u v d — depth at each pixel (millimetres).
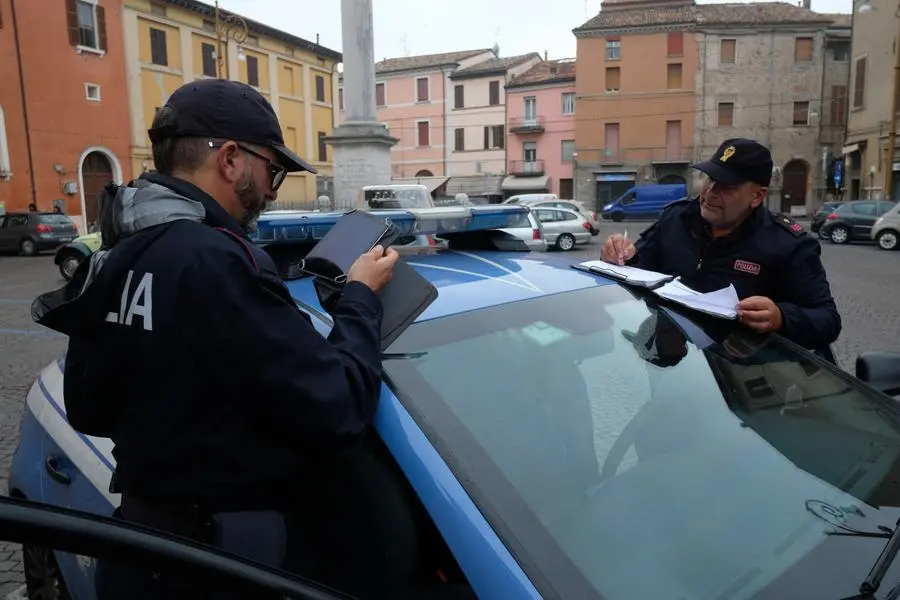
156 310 1314
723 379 1987
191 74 29906
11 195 23734
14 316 10258
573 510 1473
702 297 2219
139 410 1360
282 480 1423
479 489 1407
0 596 3025
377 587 1426
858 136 30625
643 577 1382
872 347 7469
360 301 1534
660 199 36469
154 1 28031
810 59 39781
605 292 2168
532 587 1253
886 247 19453
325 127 38750
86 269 1461
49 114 24688
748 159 2510
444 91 50344
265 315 1331
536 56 52562
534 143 47844
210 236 1357
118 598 1371
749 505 1604
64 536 1005
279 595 1142
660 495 1585
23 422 2668
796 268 2590
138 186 1427
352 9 14312
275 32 33750
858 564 1440
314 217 2295
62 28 24891
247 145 1506
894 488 1684
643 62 41250
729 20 39906
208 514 1373
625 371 1887
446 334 1771
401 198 12750
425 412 1528
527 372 1752
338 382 1351
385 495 1457
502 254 2562
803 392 2027
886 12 27922
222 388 1325
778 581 1397
